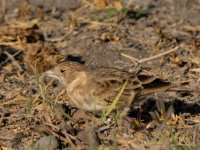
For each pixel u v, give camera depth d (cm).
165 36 1565
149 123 1160
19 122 1195
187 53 1495
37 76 1273
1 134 1156
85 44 1556
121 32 1616
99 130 1149
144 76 1157
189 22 1677
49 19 1725
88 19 1698
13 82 1366
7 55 1495
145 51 1512
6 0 1889
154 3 1822
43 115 1212
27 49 1512
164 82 1153
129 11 1727
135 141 1114
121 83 1155
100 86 1154
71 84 1184
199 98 1275
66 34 1616
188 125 1169
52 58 1425
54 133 1129
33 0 1897
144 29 1630
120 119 1158
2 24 1683
